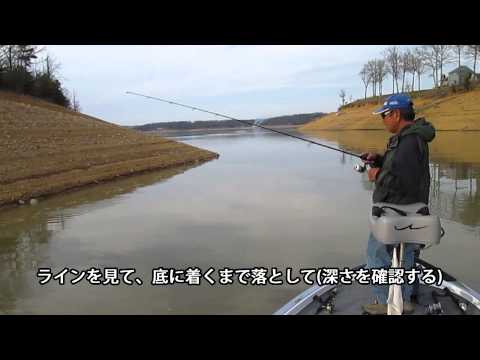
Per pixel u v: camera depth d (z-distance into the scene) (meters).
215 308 5.08
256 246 7.49
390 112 3.05
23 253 7.40
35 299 5.48
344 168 18.77
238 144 41.28
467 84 52.75
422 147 2.91
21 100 30.20
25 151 16.30
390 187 2.94
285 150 31.06
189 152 25.83
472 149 22.83
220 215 9.91
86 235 8.45
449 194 11.31
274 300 5.25
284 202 11.27
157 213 10.29
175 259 6.93
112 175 16.53
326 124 80.44
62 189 13.49
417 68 67.56
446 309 3.34
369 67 85.19
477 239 7.34
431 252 6.72
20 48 39.22
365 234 8.05
